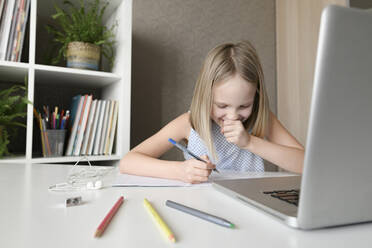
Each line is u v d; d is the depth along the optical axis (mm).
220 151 1083
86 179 625
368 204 299
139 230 302
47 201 426
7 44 1100
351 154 272
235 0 1993
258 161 1127
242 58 847
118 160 1294
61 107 1492
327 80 244
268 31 2121
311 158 265
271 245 263
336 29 236
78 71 1192
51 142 1170
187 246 259
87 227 309
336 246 262
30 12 1148
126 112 1279
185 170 605
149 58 1699
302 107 1898
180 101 1784
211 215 343
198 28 1854
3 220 331
